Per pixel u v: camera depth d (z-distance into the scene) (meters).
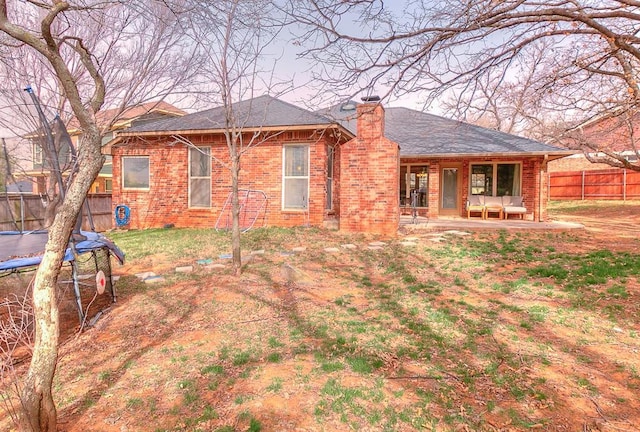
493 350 4.27
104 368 4.04
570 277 6.86
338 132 12.70
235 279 7.14
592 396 3.39
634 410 3.18
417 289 6.48
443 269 7.76
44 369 2.70
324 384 3.58
